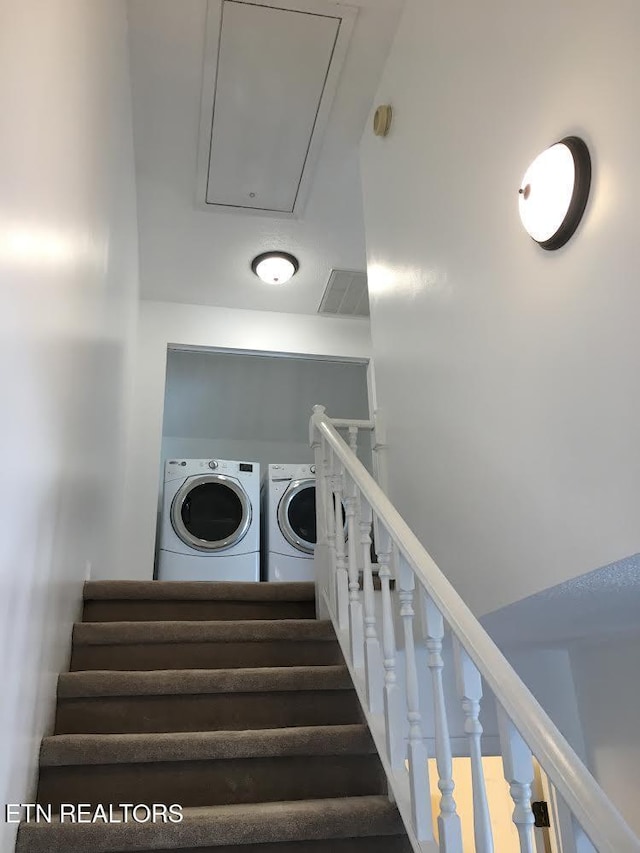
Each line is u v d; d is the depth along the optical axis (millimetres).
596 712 2936
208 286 4633
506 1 2098
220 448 5848
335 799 1762
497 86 2127
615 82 1549
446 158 2486
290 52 3014
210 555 4367
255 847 1605
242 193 3805
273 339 4879
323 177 3711
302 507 4777
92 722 2020
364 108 3346
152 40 2953
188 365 5152
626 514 1455
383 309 3152
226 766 1858
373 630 1997
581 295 1645
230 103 3236
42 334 1577
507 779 1155
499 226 2070
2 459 1272
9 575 1374
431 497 2529
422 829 1508
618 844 861
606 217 1560
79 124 1942
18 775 1526
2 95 1171
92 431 2580
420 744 1584
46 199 1554
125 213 3359
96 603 2562
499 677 1214
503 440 2012
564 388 1704
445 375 2443
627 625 2473
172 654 2332
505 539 1981
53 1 1572
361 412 5832
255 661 2354
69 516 2156
